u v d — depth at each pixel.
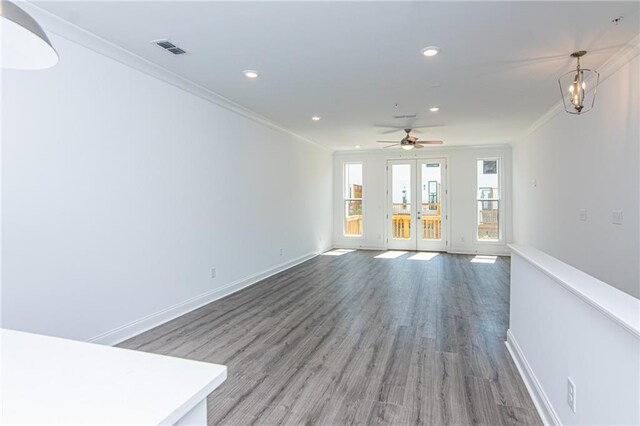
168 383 0.83
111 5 2.38
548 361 1.97
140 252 3.38
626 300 1.36
